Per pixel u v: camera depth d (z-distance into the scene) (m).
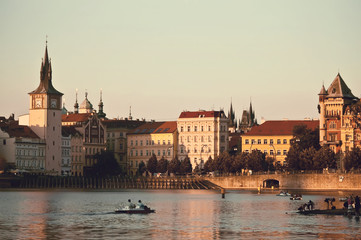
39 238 162.38
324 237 161.50
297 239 159.62
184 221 193.25
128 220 195.12
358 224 180.00
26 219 198.50
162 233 169.25
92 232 170.62
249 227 179.50
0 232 171.25
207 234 167.62
